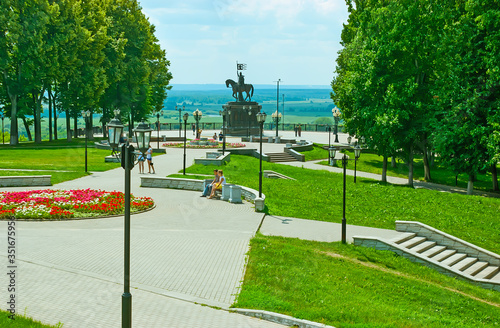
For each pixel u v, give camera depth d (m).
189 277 12.60
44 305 10.18
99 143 49.81
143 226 18.36
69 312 9.93
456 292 14.59
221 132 70.94
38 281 11.60
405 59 34.62
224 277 12.72
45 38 50.19
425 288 14.23
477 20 31.59
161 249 15.05
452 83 32.78
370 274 14.66
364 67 35.53
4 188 25.28
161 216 20.36
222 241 16.34
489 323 12.50
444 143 32.81
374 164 50.00
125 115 62.94
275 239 17.30
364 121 37.41
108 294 11.09
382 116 34.00
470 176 34.06
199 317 10.21
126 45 62.25
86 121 43.22
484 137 30.67
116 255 14.14
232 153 45.09
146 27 65.50
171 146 50.78
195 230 17.95
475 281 16.53
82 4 55.34
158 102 73.81
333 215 23.31
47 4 48.50
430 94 35.09
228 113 70.56
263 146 56.53
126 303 8.48
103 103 61.62
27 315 9.55
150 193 25.44
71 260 13.42
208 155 38.75
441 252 18.98
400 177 43.66
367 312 11.15
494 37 30.78
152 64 69.00
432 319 11.50
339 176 39.12
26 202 20.42
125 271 8.52
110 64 57.28
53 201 20.78
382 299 12.66
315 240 18.06
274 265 13.95
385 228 21.31
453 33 33.38
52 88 55.22
